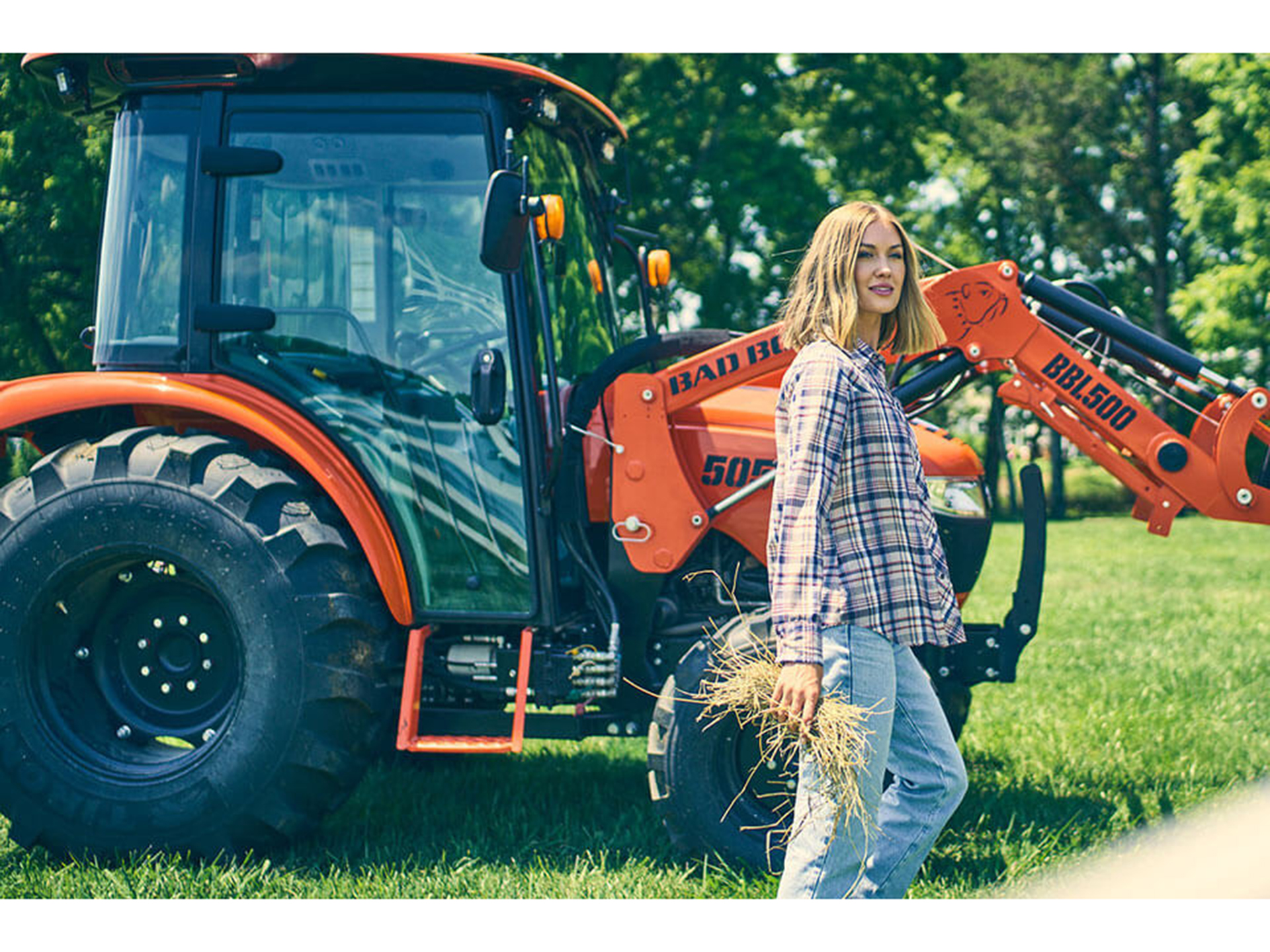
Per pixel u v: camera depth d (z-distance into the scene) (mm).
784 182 16703
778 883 3695
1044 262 34156
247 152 4117
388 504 4125
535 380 4137
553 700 4109
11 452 6809
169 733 4148
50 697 4105
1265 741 5441
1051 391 4352
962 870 3842
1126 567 14445
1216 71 19094
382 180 4141
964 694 4699
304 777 3920
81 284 10656
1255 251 19141
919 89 18281
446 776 5207
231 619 3961
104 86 4332
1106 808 4457
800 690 2492
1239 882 3740
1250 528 23141
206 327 4133
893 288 2760
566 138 4680
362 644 3996
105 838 3971
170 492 3986
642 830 4328
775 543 2582
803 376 2643
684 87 17109
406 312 4137
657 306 5266
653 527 4188
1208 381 4359
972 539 4410
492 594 4125
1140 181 30938
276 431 4039
